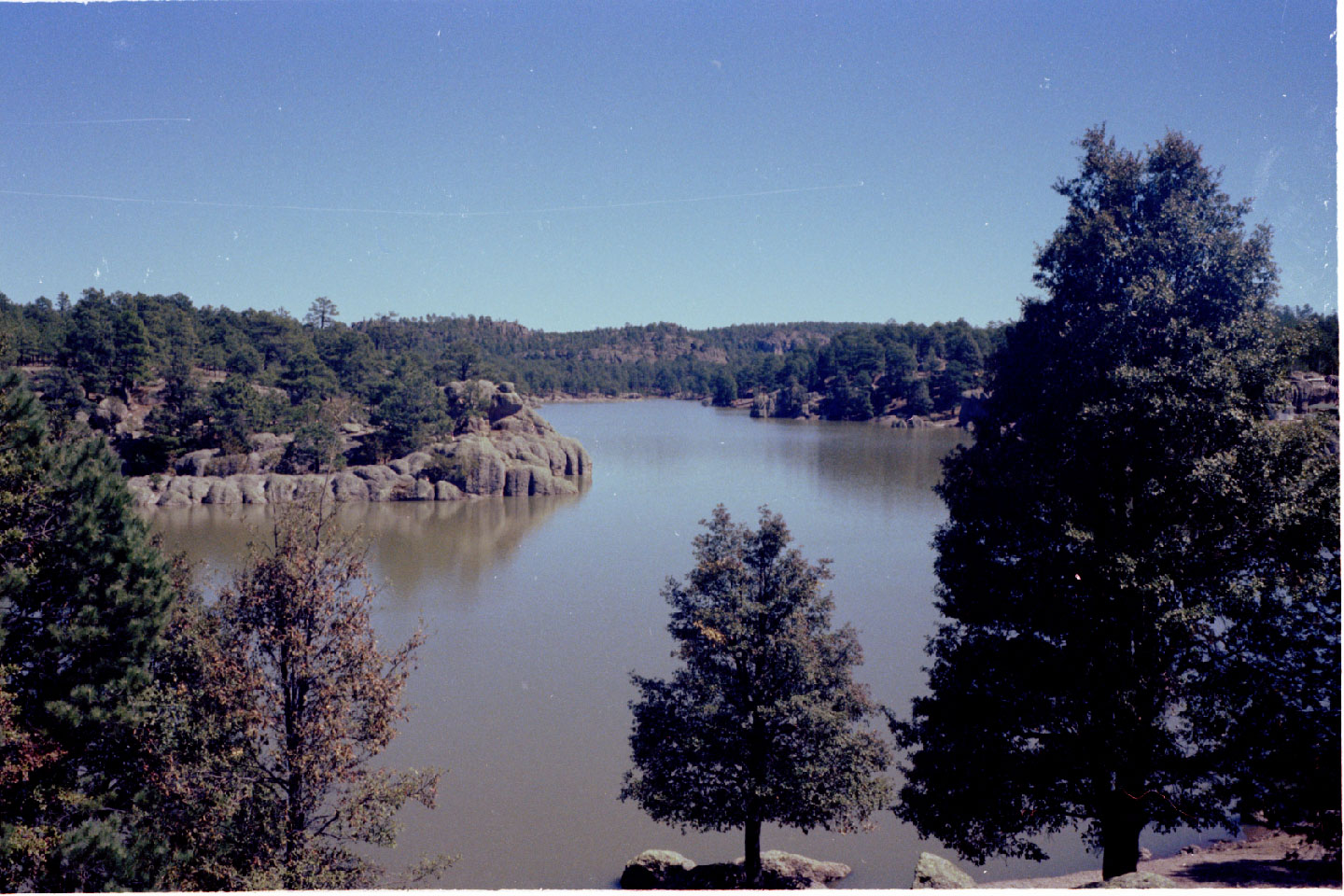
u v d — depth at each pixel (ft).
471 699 112.68
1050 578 56.80
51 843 52.85
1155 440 54.08
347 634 60.75
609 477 342.23
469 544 214.69
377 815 59.06
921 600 153.48
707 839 82.79
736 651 71.20
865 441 467.93
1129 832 55.42
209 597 83.05
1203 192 59.77
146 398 369.71
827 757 70.13
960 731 59.72
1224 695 54.08
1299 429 53.72
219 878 55.21
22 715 57.72
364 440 341.41
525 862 75.92
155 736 59.21
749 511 247.91
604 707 110.22
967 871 77.05
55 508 64.28
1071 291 61.05
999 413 64.39
